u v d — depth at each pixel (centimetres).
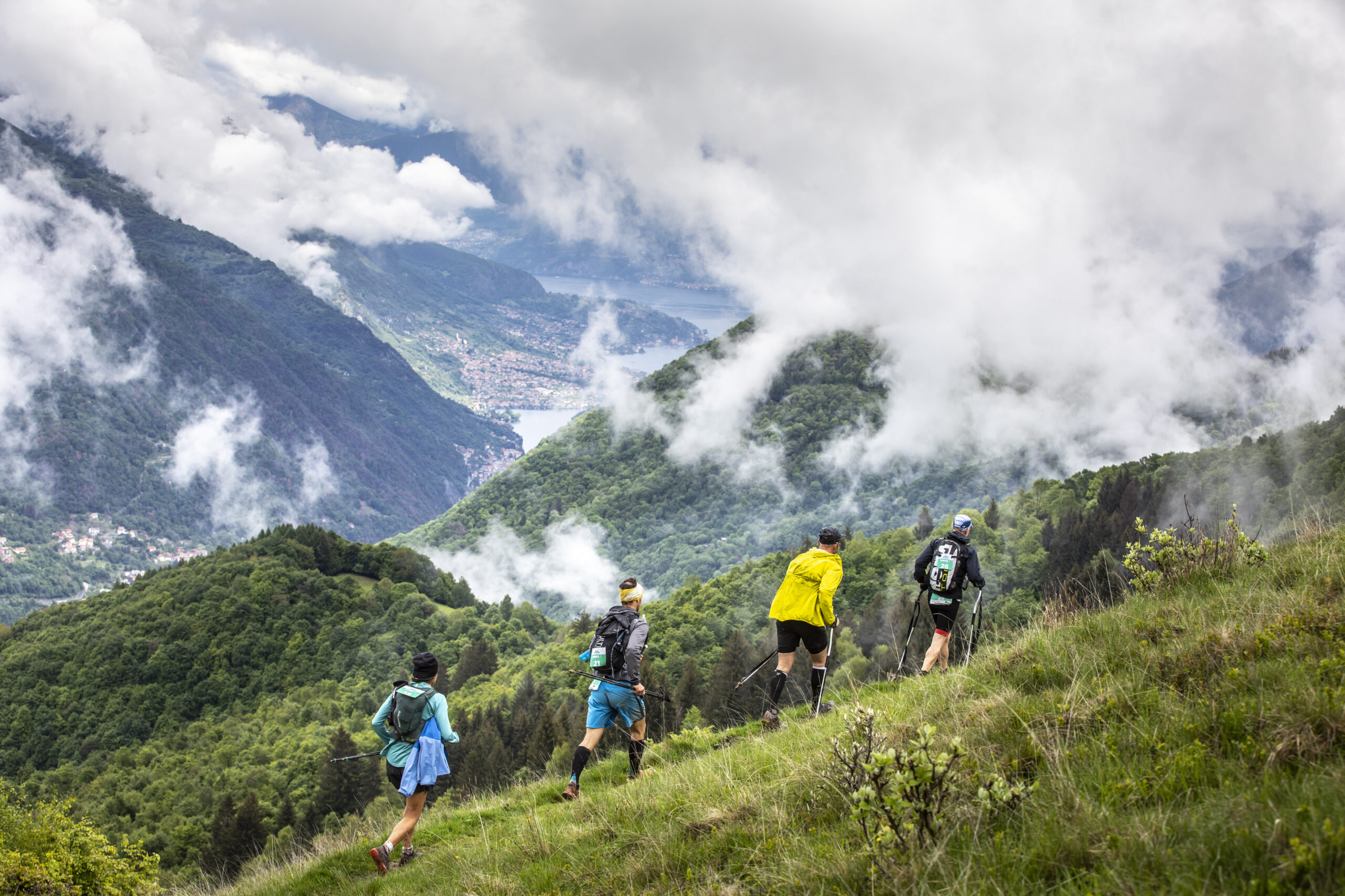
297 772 7369
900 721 532
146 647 11394
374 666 11319
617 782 809
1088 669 496
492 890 510
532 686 7662
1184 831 290
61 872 923
